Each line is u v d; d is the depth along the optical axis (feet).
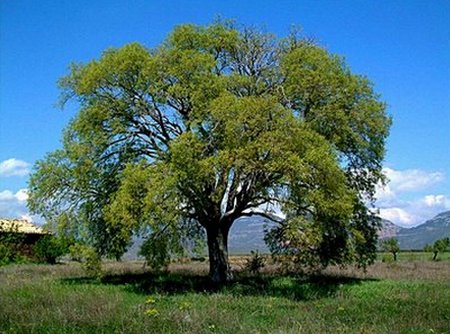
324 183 90.27
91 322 52.60
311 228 93.91
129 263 183.73
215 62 99.91
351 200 95.50
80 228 108.27
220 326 51.34
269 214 104.68
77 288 91.56
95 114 102.22
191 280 112.57
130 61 99.76
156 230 90.12
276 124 89.40
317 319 58.03
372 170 117.50
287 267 119.65
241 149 87.66
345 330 50.60
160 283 105.40
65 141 107.04
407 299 80.69
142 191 88.33
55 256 181.47
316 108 107.86
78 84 105.81
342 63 110.93
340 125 107.76
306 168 87.81
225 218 108.78
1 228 180.34
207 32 109.60
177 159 87.92
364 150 115.14
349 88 107.55
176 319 53.67
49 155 107.04
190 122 96.43
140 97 104.27
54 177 105.50
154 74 99.45
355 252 113.50
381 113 111.96
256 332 48.83
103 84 103.35
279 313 65.00
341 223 105.29
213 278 109.60
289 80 105.50
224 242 111.04
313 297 87.10
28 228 196.54
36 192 105.50
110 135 104.32
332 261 114.62
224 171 90.38
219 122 92.58
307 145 89.76
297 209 95.04
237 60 112.88
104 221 107.04
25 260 177.99
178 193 89.40
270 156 89.56
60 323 51.98
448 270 145.59
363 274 129.70
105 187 105.91
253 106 88.28
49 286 91.97
